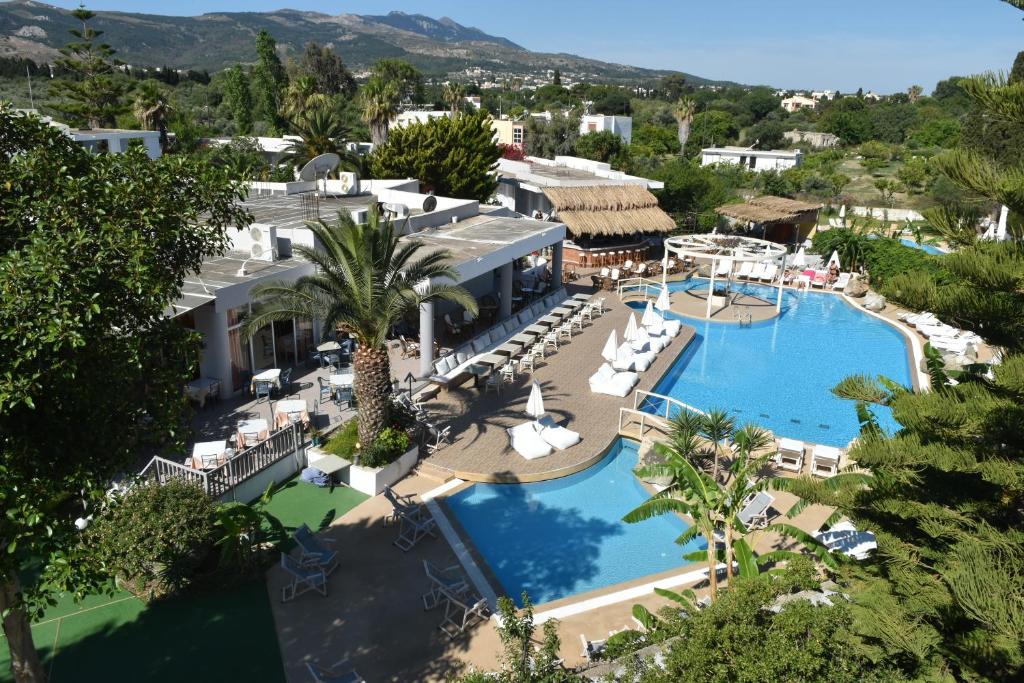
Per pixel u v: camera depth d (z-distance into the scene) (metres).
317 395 19.08
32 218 7.52
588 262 39.16
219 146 56.91
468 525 14.08
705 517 10.95
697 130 106.25
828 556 10.64
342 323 14.87
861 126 105.94
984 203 7.98
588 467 16.34
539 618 11.21
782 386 22.95
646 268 37.59
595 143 69.00
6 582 7.56
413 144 40.19
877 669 8.12
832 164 81.81
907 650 7.77
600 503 15.07
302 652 10.21
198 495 11.70
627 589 12.06
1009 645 6.71
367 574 12.09
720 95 167.62
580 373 22.50
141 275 7.24
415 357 22.75
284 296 15.02
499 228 30.08
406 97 120.69
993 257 7.75
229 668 9.87
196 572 11.73
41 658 9.96
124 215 7.72
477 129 40.97
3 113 7.84
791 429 19.56
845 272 37.22
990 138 33.94
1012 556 7.62
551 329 26.91
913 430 8.83
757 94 138.25
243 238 22.58
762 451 16.88
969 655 7.67
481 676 7.74
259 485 14.53
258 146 58.50
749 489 10.93
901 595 8.91
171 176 8.45
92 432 7.61
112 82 60.38
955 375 9.73
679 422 15.70
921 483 9.20
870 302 31.92
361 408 15.26
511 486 15.48
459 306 27.59
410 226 28.02
